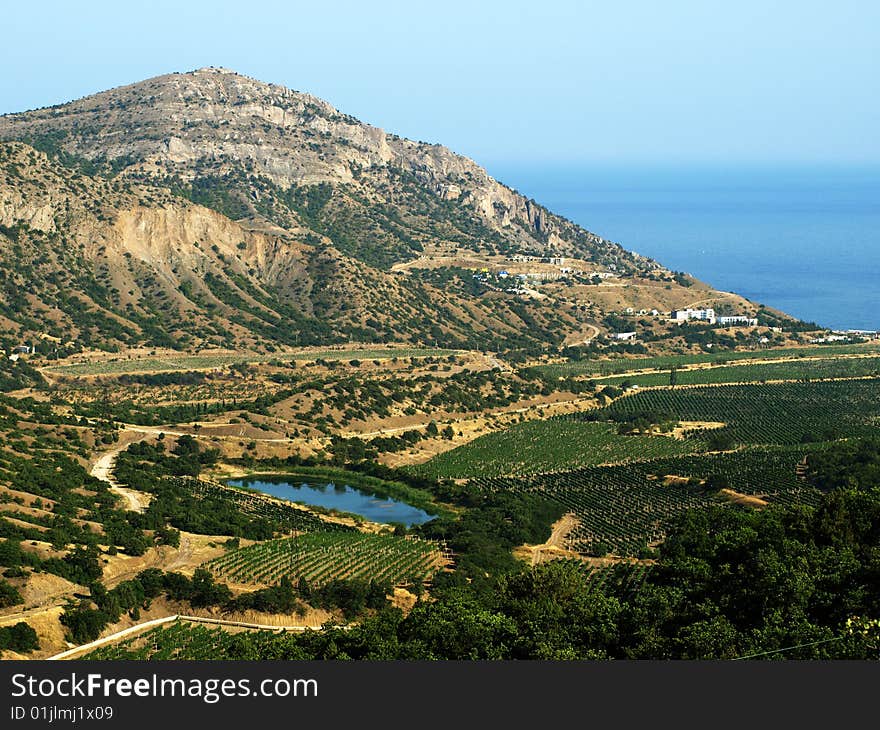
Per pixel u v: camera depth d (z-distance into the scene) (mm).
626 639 144750
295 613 182750
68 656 162000
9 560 185125
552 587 171625
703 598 158125
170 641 168625
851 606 143875
